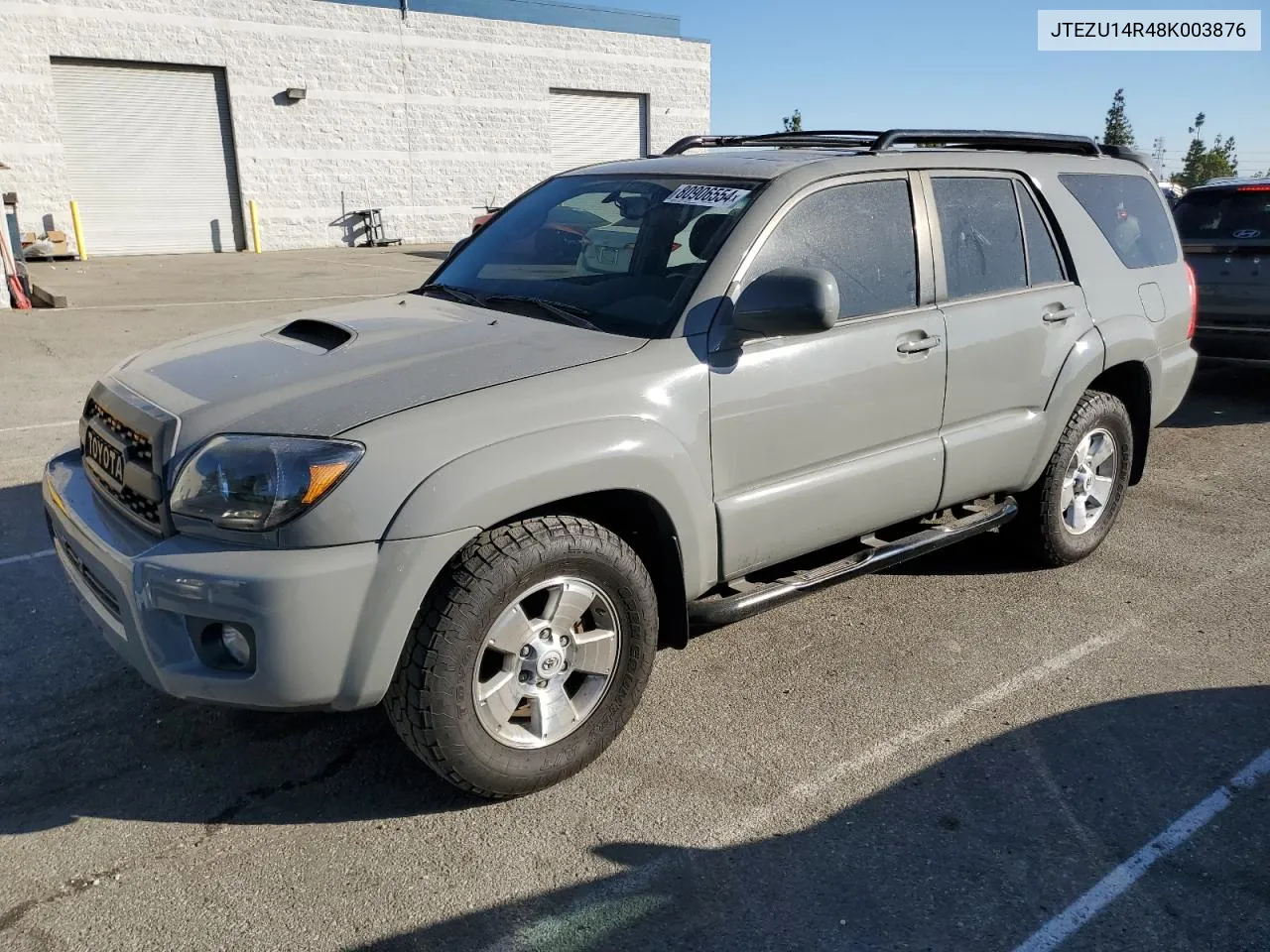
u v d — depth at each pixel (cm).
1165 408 521
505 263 401
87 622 418
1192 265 825
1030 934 256
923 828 297
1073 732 348
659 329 328
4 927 254
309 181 2573
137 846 286
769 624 431
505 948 249
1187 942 254
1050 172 459
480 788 297
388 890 269
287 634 258
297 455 262
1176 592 465
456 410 280
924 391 387
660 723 352
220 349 342
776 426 343
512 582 282
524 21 2806
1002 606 450
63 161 2222
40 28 2141
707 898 267
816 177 365
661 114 3130
